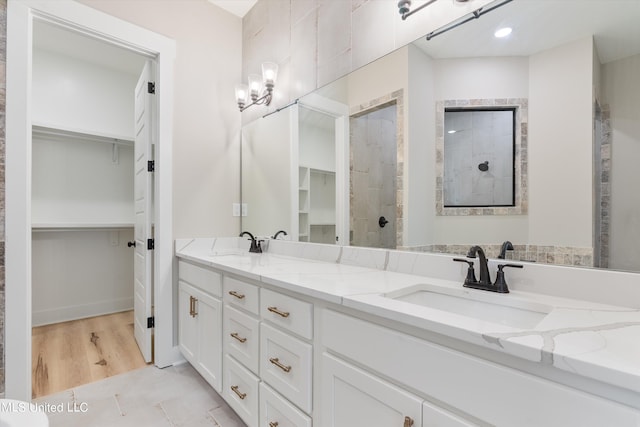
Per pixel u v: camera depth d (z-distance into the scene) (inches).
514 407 25.4
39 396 71.7
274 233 90.1
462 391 28.4
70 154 126.1
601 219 39.0
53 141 122.6
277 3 90.0
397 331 33.9
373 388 35.7
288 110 85.6
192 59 92.8
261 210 95.0
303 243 78.3
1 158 64.0
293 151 83.8
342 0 70.8
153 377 80.7
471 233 50.4
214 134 97.0
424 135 55.6
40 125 109.1
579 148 40.7
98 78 132.6
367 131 65.1
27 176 66.8
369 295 39.8
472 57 50.3
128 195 139.9
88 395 72.2
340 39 71.2
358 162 66.8
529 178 45.0
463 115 51.3
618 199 37.8
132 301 140.6
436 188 54.1
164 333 85.9
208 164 95.6
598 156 39.2
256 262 69.8
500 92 47.7
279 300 50.4
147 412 66.2
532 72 44.9
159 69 86.3
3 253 64.1
